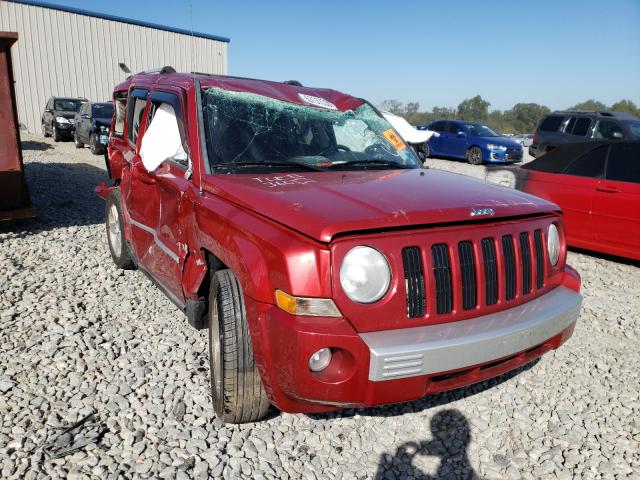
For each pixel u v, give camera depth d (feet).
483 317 8.58
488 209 8.79
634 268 21.42
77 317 14.28
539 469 8.96
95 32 79.41
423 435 9.79
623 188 20.85
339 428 9.87
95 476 8.31
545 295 9.80
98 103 55.93
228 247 8.78
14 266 18.29
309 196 8.83
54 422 9.65
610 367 12.68
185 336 13.38
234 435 9.50
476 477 8.75
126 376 11.34
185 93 12.21
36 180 36.63
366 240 7.68
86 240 22.22
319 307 7.45
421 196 9.06
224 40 92.17
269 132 12.07
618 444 9.70
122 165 16.29
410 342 7.57
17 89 74.84
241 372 8.82
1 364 11.67
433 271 8.09
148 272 13.98
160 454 8.90
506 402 10.97
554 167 23.40
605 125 46.50
